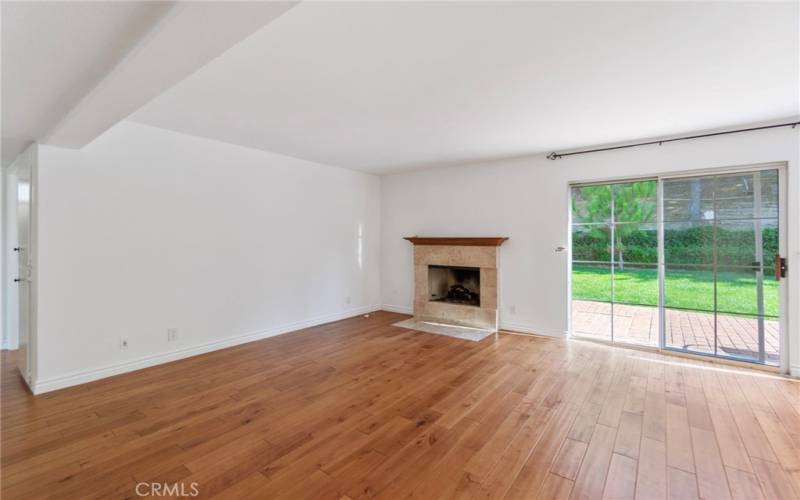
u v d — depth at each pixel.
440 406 2.87
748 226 3.76
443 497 1.86
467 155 4.96
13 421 2.60
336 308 5.83
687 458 2.18
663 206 4.20
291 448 2.28
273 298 4.89
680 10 1.78
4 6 1.44
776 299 3.62
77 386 3.23
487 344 4.54
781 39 2.04
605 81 2.61
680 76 2.53
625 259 4.47
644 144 4.20
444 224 5.86
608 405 2.88
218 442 2.35
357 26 1.91
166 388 3.18
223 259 4.32
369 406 2.86
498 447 2.30
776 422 2.60
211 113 3.29
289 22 1.87
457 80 2.59
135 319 3.62
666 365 3.79
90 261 3.34
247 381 3.36
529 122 3.54
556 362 3.88
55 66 1.95
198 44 1.63
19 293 3.68
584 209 4.76
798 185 3.45
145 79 1.97
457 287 6.02
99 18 1.54
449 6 1.74
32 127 2.81
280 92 2.81
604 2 1.72
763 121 3.52
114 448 2.28
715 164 3.82
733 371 3.62
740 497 1.86
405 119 3.44
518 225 5.12
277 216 4.91
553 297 4.86
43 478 1.99
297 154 4.93
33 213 3.15
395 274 6.50
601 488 1.92
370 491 1.90
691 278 4.06
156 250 3.76
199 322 4.11
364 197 6.34
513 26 1.92
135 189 3.61
